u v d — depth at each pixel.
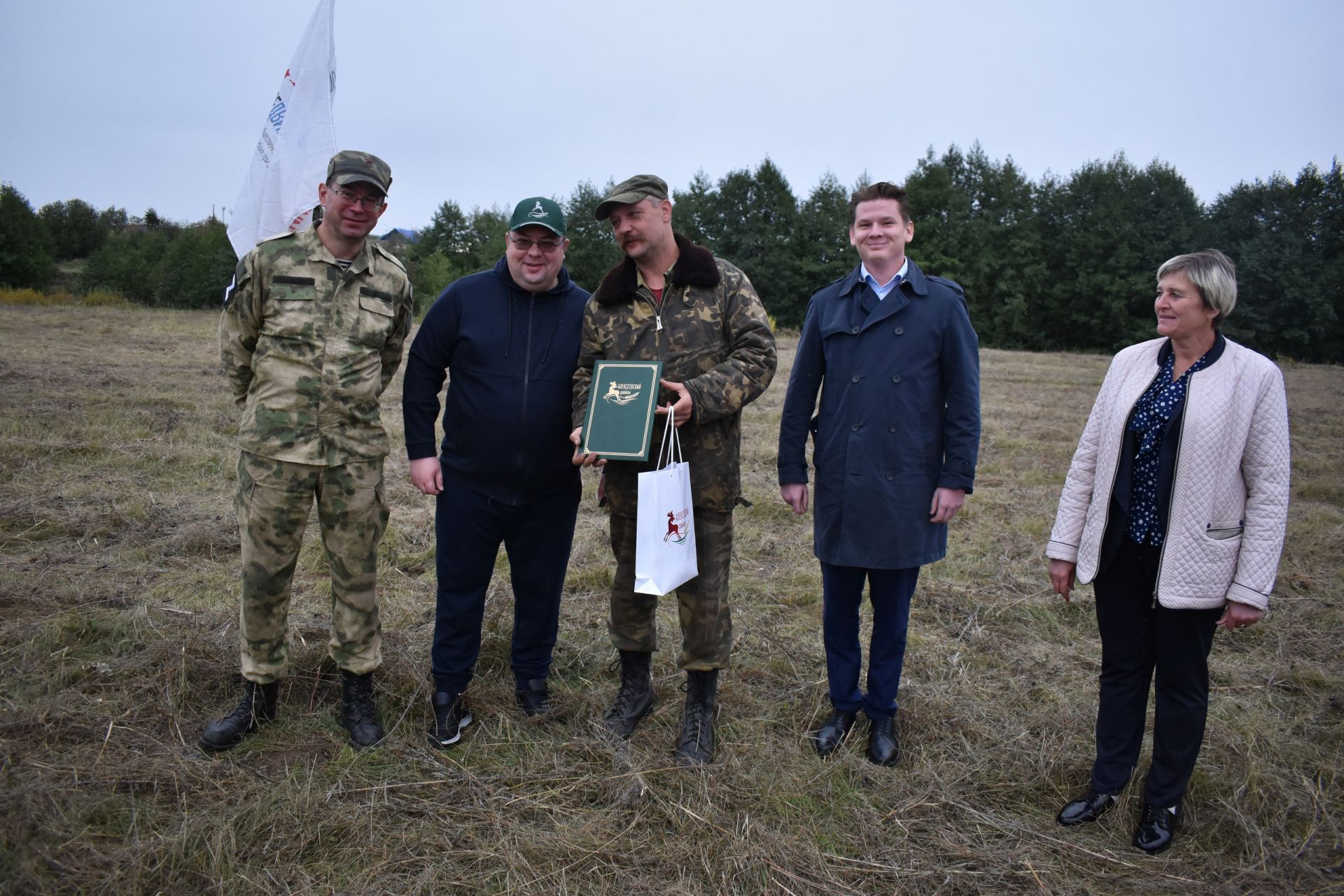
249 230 3.43
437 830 2.44
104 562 4.37
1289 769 2.93
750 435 9.12
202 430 7.50
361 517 2.84
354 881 2.22
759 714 3.22
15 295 31.00
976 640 4.03
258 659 2.85
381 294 2.86
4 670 3.13
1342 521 6.31
